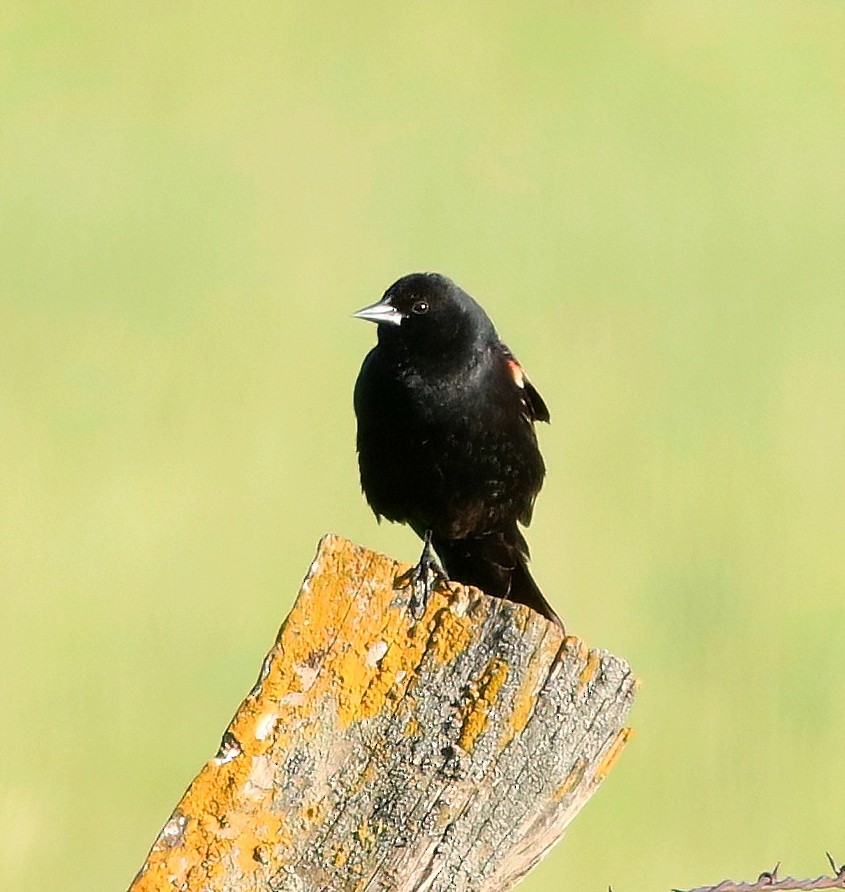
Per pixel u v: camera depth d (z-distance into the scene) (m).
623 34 30.25
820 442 15.66
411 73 28.91
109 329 18.05
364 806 4.82
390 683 4.86
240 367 17.22
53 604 12.50
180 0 31.45
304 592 4.90
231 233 21.89
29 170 23.89
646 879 9.76
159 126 26.28
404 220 22.50
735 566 13.32
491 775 4.84
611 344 18.00
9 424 15.38
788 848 10.10
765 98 27.72
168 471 14.71
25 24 30.02
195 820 4.77
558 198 23.72
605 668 4.86
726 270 20.77
